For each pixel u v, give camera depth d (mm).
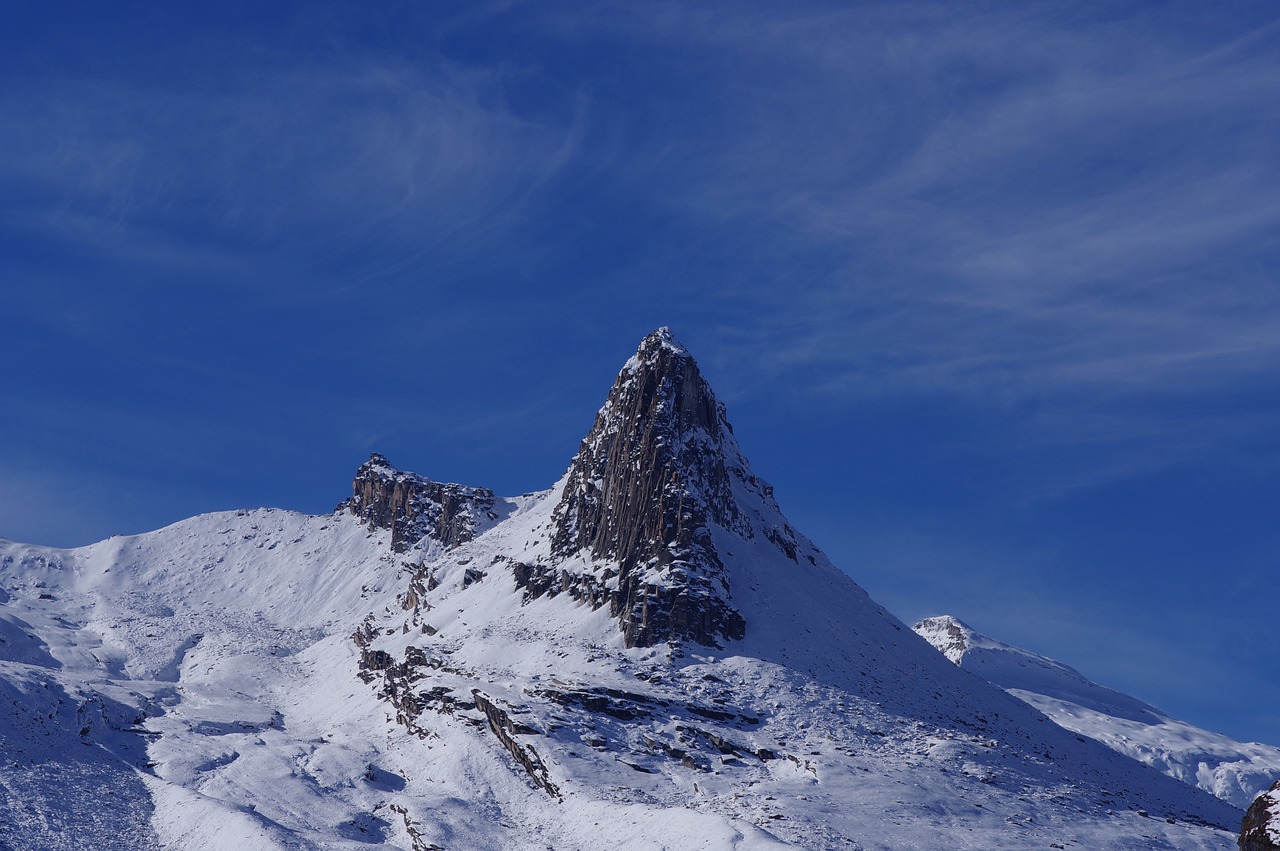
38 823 97438
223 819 99750
